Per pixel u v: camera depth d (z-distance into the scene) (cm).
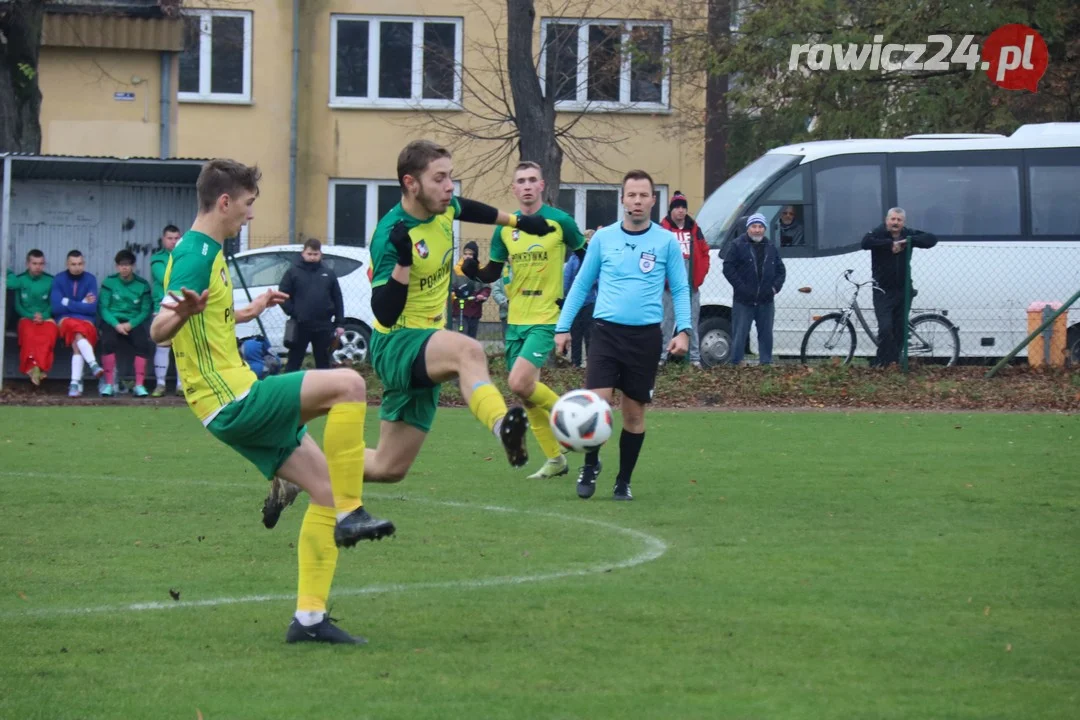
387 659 838
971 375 2902
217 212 880
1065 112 4553
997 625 929
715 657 843
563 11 4938
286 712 724
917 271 3388
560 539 1260
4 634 898
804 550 1206
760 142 5244
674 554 1188
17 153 2897
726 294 3291
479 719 712
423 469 1748
